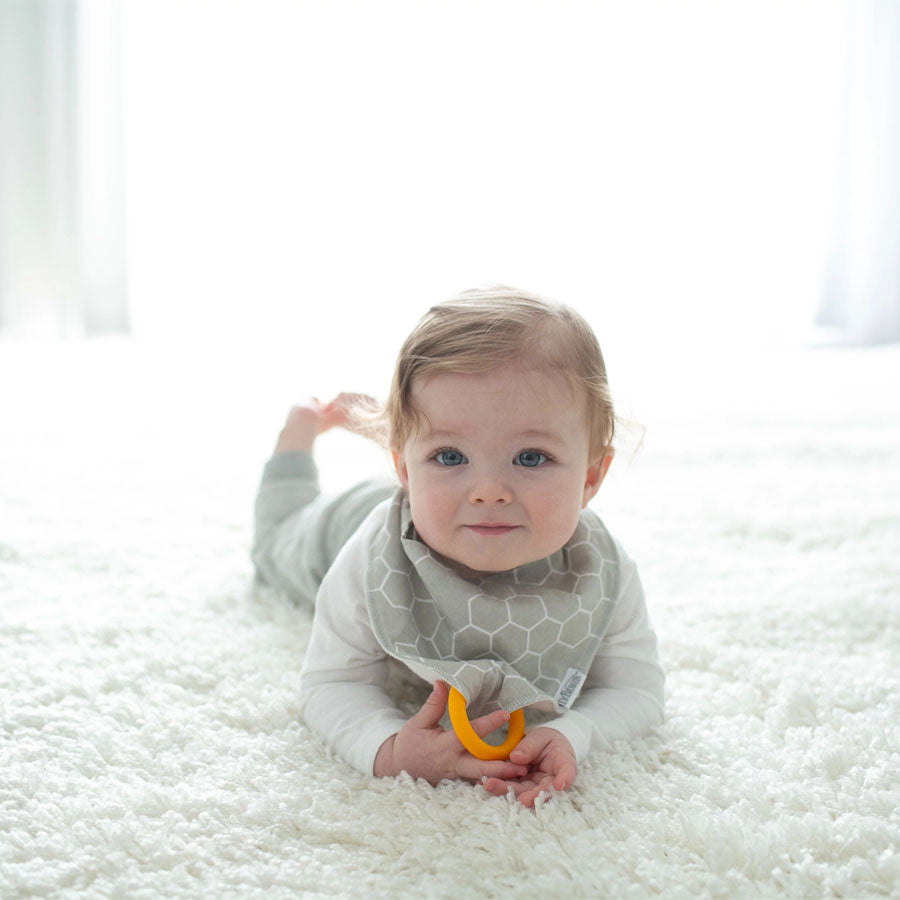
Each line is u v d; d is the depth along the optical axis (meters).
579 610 0.94
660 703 0.98
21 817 0.78
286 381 2.81
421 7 3.46
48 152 3.32
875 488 1.75
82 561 1.36
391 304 3.60
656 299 3.65
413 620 0.92
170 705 0.98
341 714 0.93
